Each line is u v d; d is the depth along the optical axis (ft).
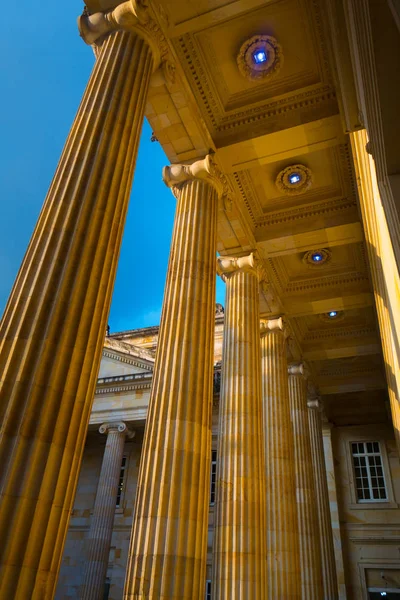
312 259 56.95
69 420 17.11
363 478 91.50
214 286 34.63
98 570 73.31
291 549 45.85
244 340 43.88
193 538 25.17
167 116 37.17
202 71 36.32
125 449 99.81
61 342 17.74
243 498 36.55
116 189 22.56
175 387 28.99
